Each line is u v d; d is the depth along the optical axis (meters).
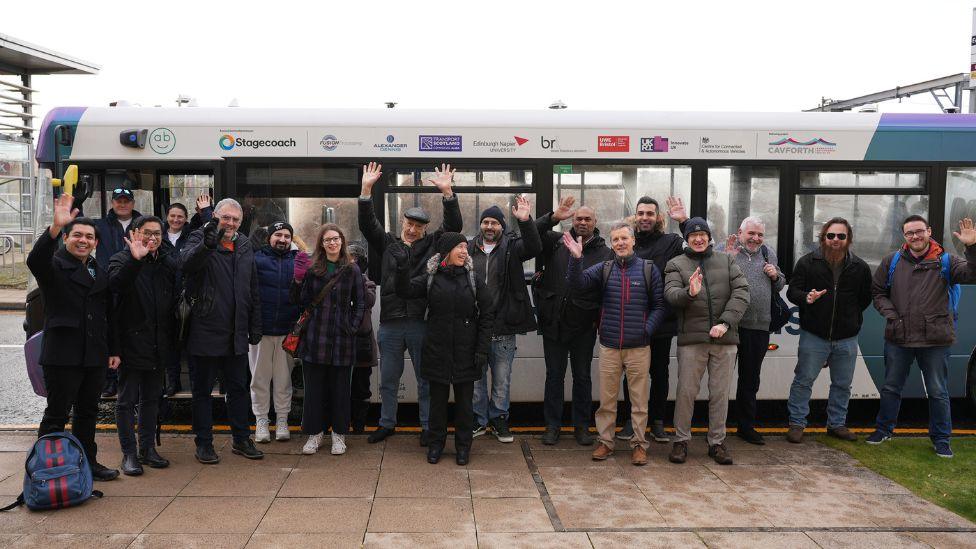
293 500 4.91
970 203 7.03
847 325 6.32
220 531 4.41
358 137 6.70
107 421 6.94
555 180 6.80
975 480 5.51
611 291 5.79
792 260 6.94
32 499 4.61
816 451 6.18
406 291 5.63
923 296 6.09
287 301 6.14
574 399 6.30
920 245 6.06
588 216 6.16
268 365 6.18
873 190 6.96
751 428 6.42
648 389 6.47
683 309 5.82
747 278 6.18
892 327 6.20
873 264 6.98
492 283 6.05
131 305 5.24
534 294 6.43
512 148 6.75
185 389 6.84
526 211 5.72
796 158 6.90
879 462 5.91
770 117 6.93
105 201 6.80
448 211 5.88
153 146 6.66
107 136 6.64
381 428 6.30
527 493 5.12
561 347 6.20
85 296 4.91
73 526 4.45
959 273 5.91
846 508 4.94
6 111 16.42
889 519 4.76
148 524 4.49
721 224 6.89
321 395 5.87
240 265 5.61
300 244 6.41
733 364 5.89
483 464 5.74
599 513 4.78
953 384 7.12
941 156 6.98
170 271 5.42
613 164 6.83
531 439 6.47
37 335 6.37
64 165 6.64
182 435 6.44
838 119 6.96
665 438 6.44
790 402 6.53
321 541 4.29
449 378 5.61
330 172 6.71
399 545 4.25
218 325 5.51
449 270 5.59
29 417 7.06
